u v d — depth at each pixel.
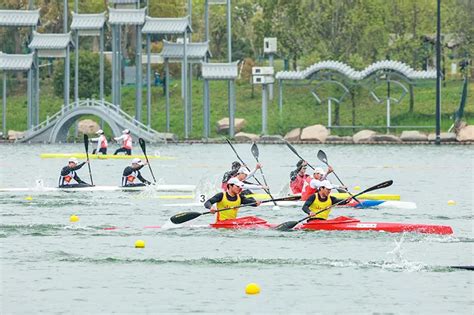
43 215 150.75
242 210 155.75
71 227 137.00
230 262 110.62
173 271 106.19
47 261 111.44
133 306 91.94
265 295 95.88
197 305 92.25
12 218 147.00
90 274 104.69
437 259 111.94
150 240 124.94
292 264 109.56
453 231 132.88
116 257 113.56
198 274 104.75
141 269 107.19
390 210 157.75
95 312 90.00
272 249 117.94
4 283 100.38
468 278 102.44
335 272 105.50
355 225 131.50
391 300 94.00
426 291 97.19
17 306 91.88
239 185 133.00
